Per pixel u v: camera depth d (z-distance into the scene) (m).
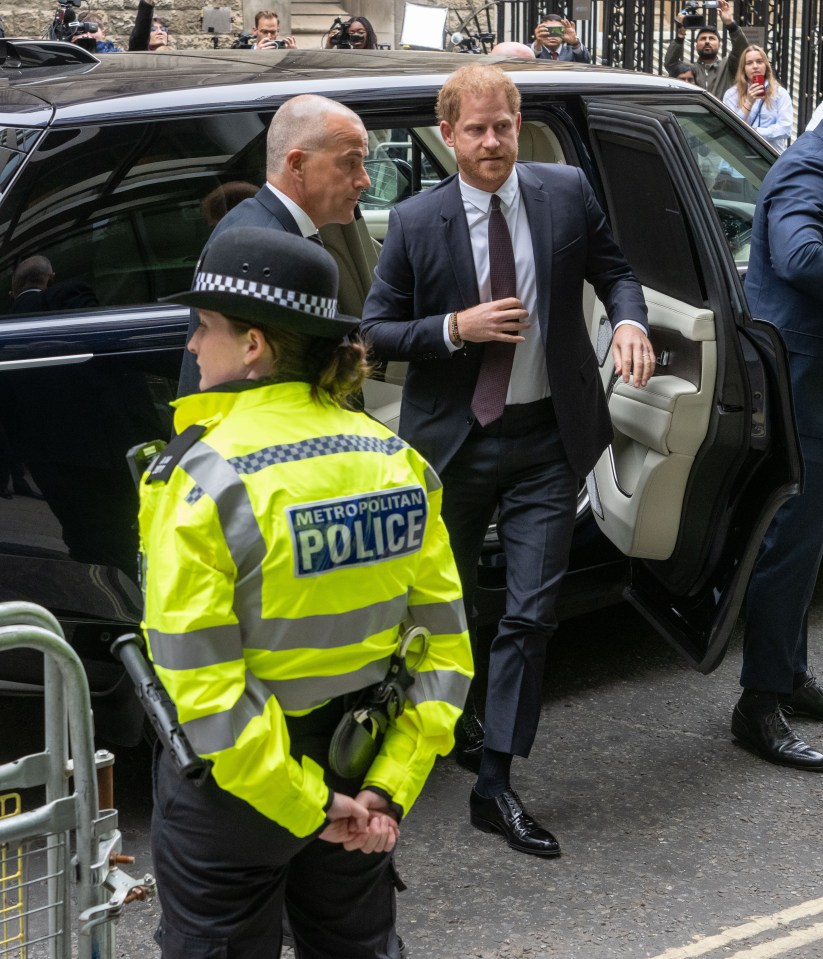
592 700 3.93
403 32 8.84
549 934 2.80
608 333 3.58
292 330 1.75
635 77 3.99
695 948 2.75
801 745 3.57
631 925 2.83
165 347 3.03
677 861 3.09
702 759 3.59
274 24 9.59
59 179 3.01
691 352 3.29
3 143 2.99
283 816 1.70
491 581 3.63
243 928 1.85
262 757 1.67
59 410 2.92
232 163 3.22
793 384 3.48
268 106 3.26
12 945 2.27
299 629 1.72
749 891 2.97
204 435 1.72
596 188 3.69
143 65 3.58
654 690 4.01
